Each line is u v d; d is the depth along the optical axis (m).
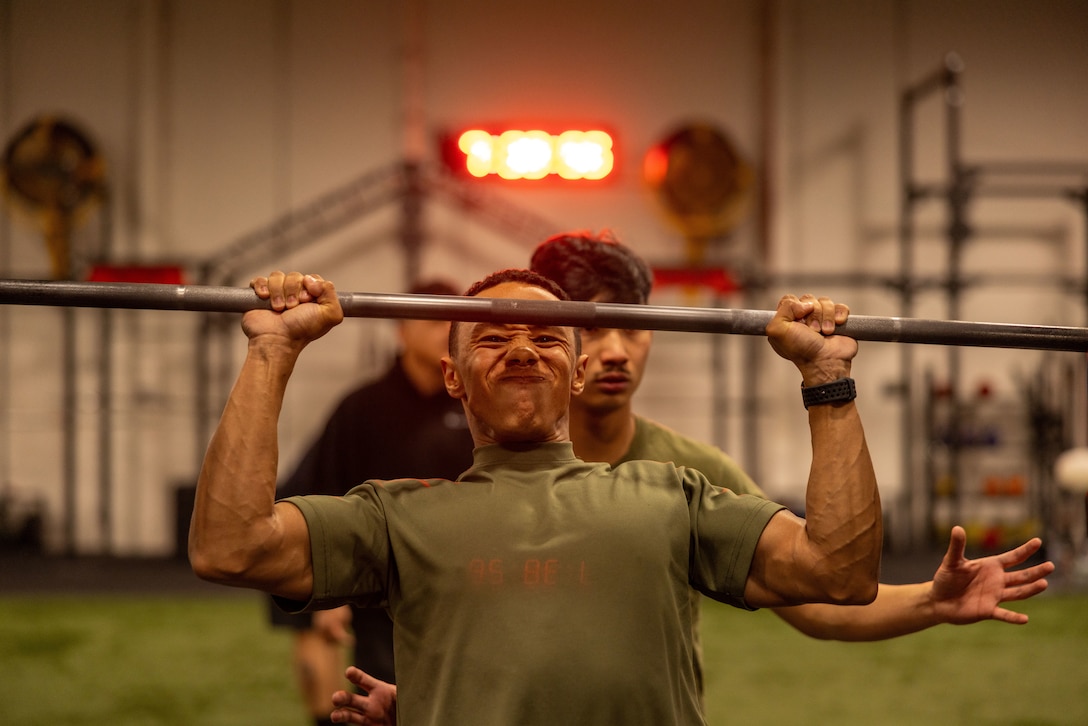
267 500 1.32
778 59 8.65
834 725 4.09
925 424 8.58
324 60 8.63
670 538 1.39
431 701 1.32
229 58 8.61
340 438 2.66
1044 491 8.17
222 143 8.60
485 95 8.70
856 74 8.72
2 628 5.69
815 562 1.36
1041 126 8.77
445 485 1.46
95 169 8.29
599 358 1.84
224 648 5.27
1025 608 6.22
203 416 8.41
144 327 8.46
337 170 8.64
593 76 8.73
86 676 4.77
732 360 8.69
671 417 8.68
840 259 8.70
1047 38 8.76
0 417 8.38
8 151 8.21
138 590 6.78
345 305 1.43
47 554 8.27
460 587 1.34
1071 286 8.66
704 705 1.76
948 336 1.52
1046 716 4.21
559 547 1.35
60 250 8.27
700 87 8.73
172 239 8.58
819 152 8.72
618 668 1.30
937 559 7.92
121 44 8.56
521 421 1.46
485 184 8.59
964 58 8.76
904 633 1.68
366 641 2.47
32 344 8.46
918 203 8.73
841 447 1.38
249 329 1.38
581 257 1.92
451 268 8.66
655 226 8.72
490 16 8.70
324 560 1.36
